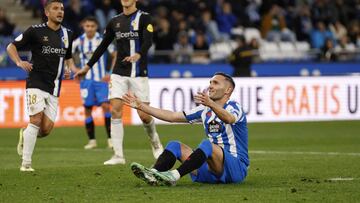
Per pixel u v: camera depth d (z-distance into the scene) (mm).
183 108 63750
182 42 78062
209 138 27781
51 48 33000
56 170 32312
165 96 63312
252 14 86938
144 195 25438
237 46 75000
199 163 26531
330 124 65750
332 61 79750
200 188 26906
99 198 25016
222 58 79188
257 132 59062
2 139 53625
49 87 33219
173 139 54156
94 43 49094
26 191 26625
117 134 36375
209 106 26547
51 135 56562
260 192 26031
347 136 55906
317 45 85812
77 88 62812
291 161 36875
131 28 36438
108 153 44438
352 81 67062
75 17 77312
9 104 60906
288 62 78438
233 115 26984
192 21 81688
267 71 77562
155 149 38500
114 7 80125
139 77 36781
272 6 87188
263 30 86188
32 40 32875
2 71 69438
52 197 25297
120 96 36469
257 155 42031
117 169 32688
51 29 33156
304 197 25062
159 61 76250
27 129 32844
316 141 52125
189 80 63938
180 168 26500
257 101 64812
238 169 27359
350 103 67125
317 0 90438
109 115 48812
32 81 32969
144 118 37156
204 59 77438
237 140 27594
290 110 65625
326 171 32500
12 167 36438
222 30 83812
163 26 77750
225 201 24312
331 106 66625
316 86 66188
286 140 52875
